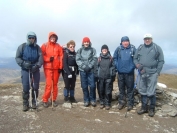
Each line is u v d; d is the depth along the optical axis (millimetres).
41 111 7090
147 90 6867
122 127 6000
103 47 7281
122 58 7176
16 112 6902
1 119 6223
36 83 7027
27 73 6793
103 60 7336
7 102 8266
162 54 6676
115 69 7383
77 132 5520
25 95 6945
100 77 7316
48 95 7500
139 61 6902
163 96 8734
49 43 7359
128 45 7148
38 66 6766
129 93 7484
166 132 5809
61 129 5668
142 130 5852
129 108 7520
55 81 7594
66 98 8102
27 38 6598
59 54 7562
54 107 7609
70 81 8008
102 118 6684
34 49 6809
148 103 7457
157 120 6707
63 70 7805
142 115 7113
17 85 13000
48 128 5691
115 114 7129
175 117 7125
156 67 6793
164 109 7562
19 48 6676
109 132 5613
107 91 7480
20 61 6602
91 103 7918
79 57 7492
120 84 7582
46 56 7344
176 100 8773
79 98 9906
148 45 6711
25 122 6043
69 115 6824
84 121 6332
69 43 7621
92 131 5621
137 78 7082
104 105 7871
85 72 7527
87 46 7367
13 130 5484
